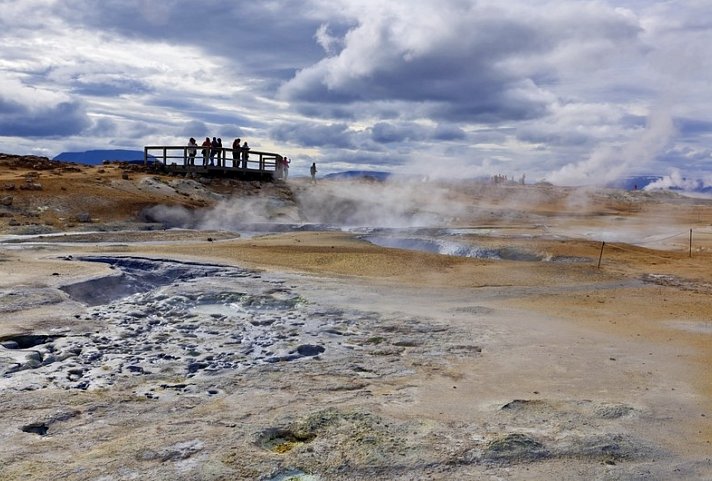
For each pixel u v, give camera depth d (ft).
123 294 41.22
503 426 18.70
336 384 22.62
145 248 59.36
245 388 22.09
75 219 81.71
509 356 26.71
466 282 45.98
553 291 43.21
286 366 24.79
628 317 34.96
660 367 25.27
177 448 16.88
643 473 16.17
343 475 15.76
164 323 31.91
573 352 27.40
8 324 29.09
